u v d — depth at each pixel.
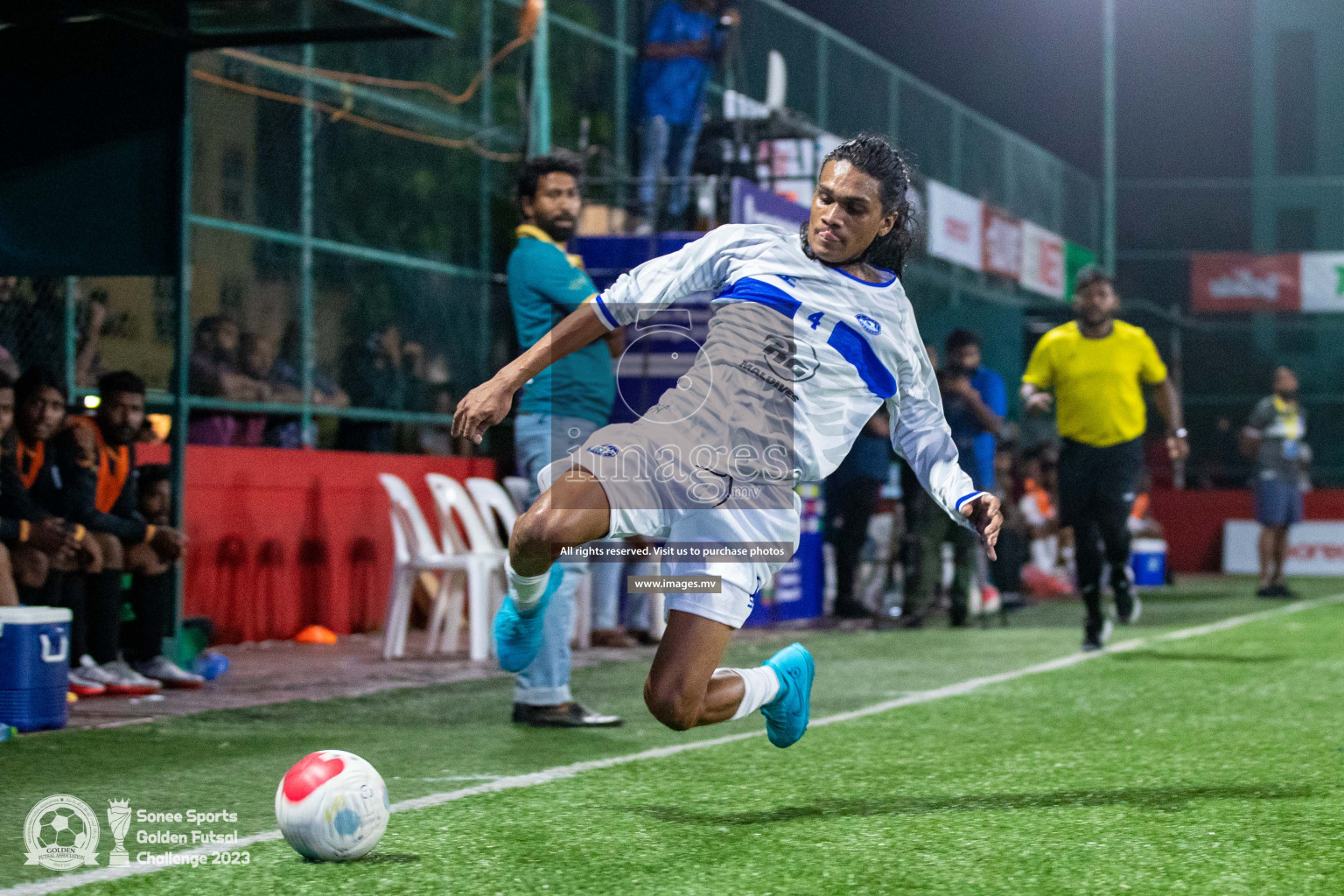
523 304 4.88
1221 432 18.84
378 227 9.62
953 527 9.27
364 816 2.84
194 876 2.74
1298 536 16.25
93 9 5.93
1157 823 3.21
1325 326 19.39
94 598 5.66
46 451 5.55
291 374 8.95
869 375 3.23
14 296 7.34
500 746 4.41
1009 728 4.75
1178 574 16.53
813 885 2.68
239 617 8.05
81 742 4.47
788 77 12.40
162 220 6.29
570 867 2.81
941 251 14.55
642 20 11.30
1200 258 19.78
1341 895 2.59
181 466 6.36
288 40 6.27
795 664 3.40
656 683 3.06
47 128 6.21
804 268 3.20
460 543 7.75
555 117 10.59
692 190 10.65
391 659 7.33
